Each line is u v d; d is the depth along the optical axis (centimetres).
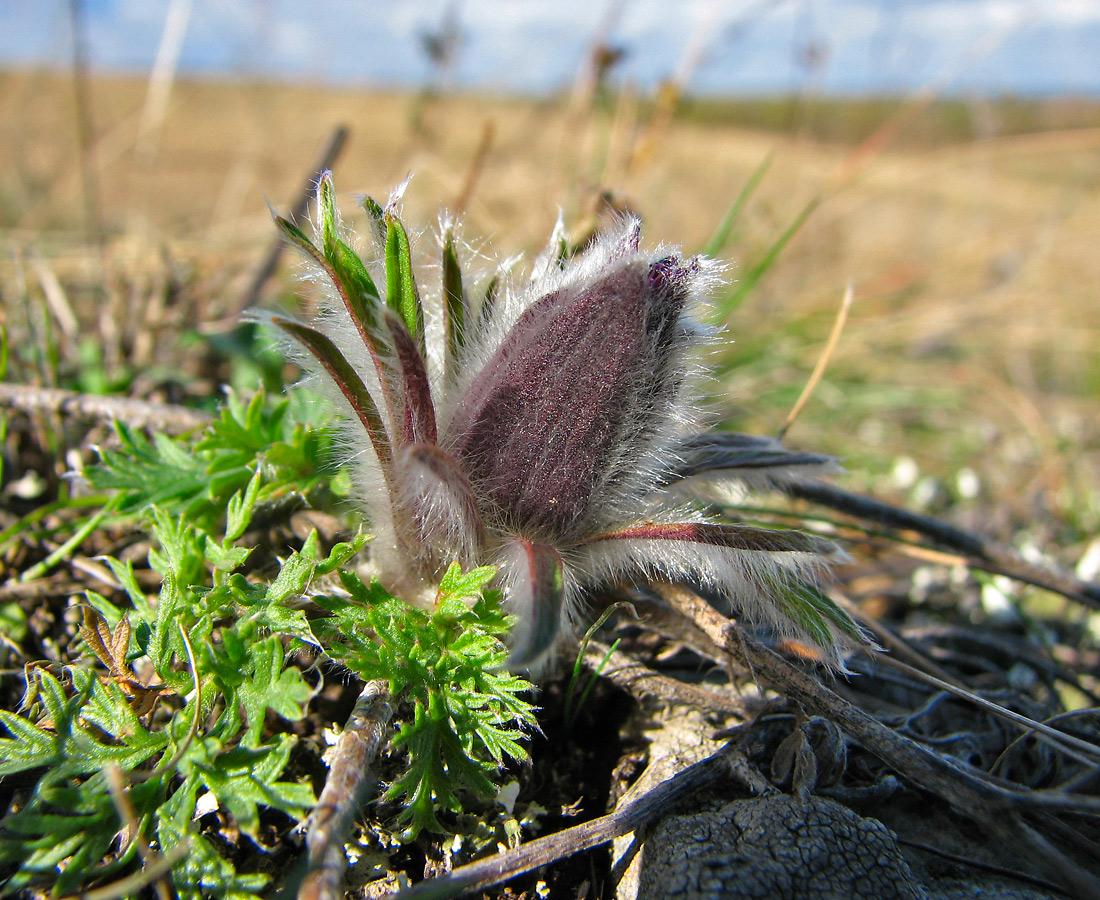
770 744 7
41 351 11
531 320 7
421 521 7
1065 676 9
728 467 8
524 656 6
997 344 22
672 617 8
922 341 22
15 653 8
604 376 6
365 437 7
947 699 8
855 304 22
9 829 6
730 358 16
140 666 7
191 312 13
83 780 6
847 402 17
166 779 6
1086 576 12
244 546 8
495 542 7
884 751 6
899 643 9
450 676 6
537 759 7
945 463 16
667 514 7
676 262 6
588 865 6
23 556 9
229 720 6
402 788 6
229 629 6
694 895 6
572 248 10
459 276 7
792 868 6
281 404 8
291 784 6
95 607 7
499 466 7
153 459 8
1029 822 7
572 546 7
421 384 6
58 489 10
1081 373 20
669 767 7
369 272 7
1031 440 17
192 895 5
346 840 6
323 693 7
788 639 7
